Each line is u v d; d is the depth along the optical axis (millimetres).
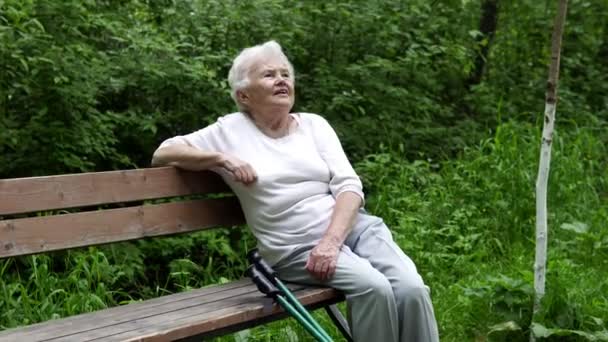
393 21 7199
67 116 5340
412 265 3408
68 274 4715
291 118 3688
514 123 7129
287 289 3217
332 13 6957
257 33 6535
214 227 3645
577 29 8867
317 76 6852
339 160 3584
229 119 3607
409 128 7168
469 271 5199
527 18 8898
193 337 2967
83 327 2920
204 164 3426
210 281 5039
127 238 3301
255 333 4148
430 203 6004
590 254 5359
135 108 5930
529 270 4953
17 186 2979
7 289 4309
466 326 4320
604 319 4211
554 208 6020
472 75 8375
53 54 5117
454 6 8172
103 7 6133
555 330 3900
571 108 8180
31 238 3002
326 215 3469
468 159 6871
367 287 3244
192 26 6434
